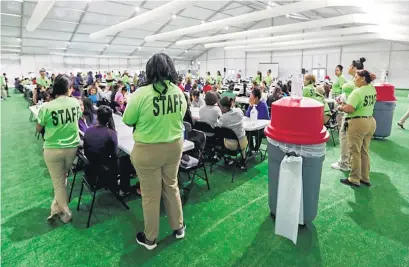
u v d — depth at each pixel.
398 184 2.75
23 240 1.89
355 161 2.66
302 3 6.56
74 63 19.22
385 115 4.31
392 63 14.29
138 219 2.17
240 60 20.75
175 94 1.56
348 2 5.50
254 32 10.69
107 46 17.20
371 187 2.68
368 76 2.43
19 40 13.98
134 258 1.70
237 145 2.89
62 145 1.98
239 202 2.41
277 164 1.88
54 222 2.12
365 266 1.61
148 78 1.50
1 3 9.16
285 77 18.41
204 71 23.55
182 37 16.50
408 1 4.47
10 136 4.97
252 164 3.38
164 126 1.52
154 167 1.57
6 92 12.15
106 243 1.86
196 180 2.89
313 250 1.76
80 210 2.30
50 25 12.04
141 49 19.00
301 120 1.66
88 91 6.70
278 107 1.75
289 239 1.85
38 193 2.65
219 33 17.02
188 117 3.54
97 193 2.62
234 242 1.85
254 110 3.43
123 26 9.13
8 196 2.58
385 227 2.01
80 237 1.93
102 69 20.48
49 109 1.88
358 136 2.58
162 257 1.71
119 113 4.63
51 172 2.04
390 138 4.57
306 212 1.90
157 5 10.56
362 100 2.46
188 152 2.59
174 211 1.80
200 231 1.98
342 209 2.27
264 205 2.36
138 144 1.53
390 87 4.25
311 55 16.97
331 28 13.82
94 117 3.57
